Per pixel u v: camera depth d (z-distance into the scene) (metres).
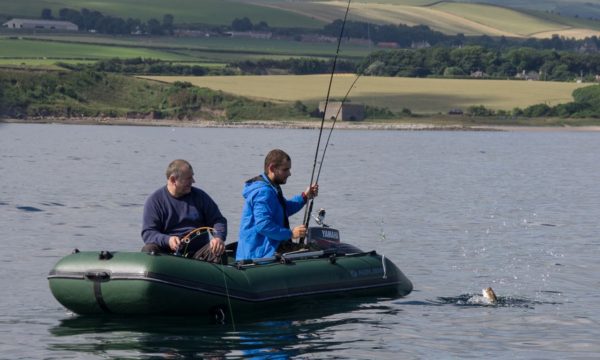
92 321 14.20
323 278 15.40
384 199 35.84
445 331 14.00
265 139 120.06
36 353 12.46
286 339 13.27
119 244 22.92
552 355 12.73
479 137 150.38
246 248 15.63
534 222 28.69
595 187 44.75
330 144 107.44
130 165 56.81
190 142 103.69
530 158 78.12
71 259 14.20
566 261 21.03
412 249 22.58
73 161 60.38
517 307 15.86
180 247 14.47
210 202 15.04
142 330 13.64
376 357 12.51
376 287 16.20
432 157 77.19
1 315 14.64
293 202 16.28
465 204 34.44
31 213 29.14
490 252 22.23
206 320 14.21
